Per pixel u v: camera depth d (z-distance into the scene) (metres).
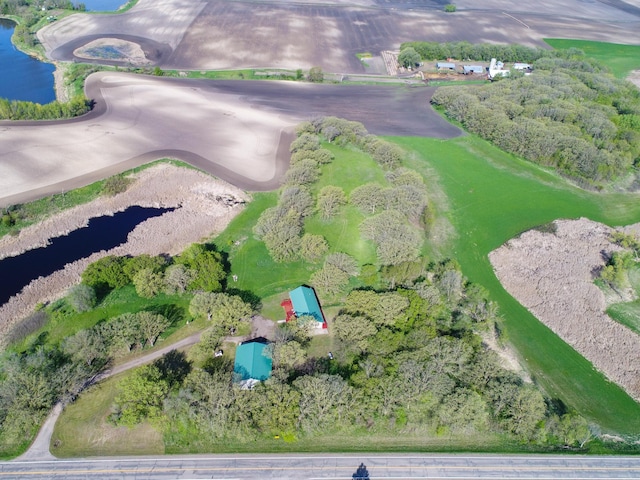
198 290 100.75
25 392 74.56
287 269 109.19
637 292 107.50
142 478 68.81
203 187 136.00
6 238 112.94
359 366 83.50
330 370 84.31
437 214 131.00
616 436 79.12
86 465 70.19
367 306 92.06
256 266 109.81
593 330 98.00
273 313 97.50
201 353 84.62
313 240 109.19
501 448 75.50
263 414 73.75
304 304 95.19
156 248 114.12
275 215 116.75
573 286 108.44
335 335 90.38
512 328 98.31
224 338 91.06
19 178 131.25
